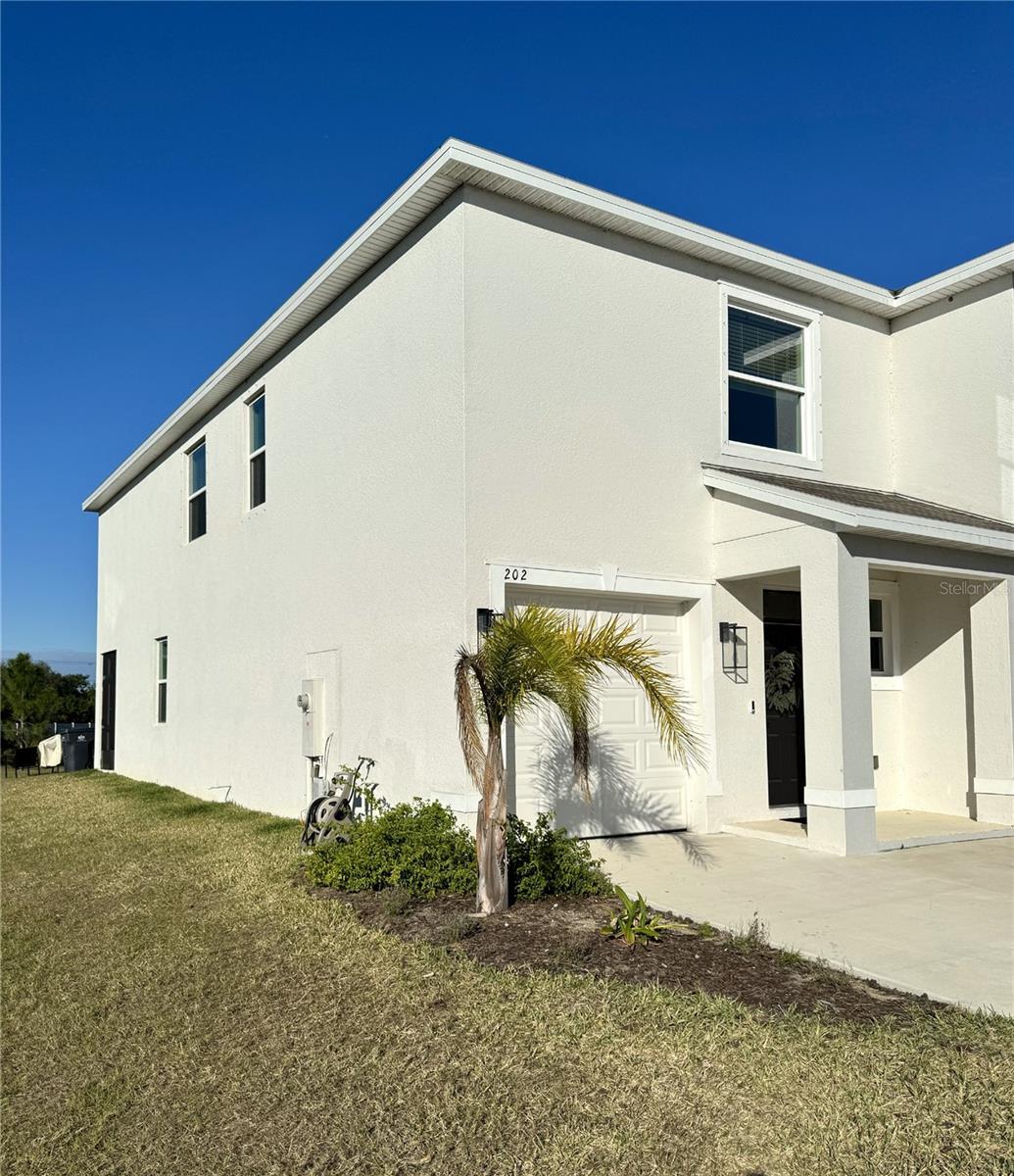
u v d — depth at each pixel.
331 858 7.55
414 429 8.77
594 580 8.65
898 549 8.81
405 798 8.71
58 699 27.03
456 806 7.96
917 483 11.13
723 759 9.41
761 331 10.42
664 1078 3.94
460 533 7.99
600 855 8.21
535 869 6.76
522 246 8.49
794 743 10.52
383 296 9.49
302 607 10.97
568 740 8.71
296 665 11.05
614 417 8.94
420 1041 4.41
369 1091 3.98
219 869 8.28
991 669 9.87
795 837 8.62
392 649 9.01
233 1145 3.65
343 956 5.64
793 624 10.66
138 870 8.53
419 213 8.69
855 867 7.70
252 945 6.02
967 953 5.44
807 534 8.55
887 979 5.01
